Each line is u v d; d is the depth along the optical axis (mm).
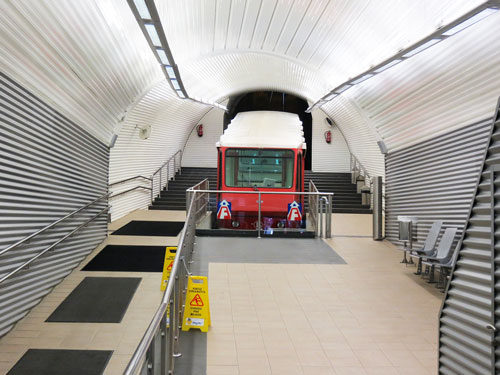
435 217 8055
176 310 4629
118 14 7133
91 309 6172
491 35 5723
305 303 6191
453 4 5684
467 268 3520
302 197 10711
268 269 7715
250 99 22688
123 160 13578
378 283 7113
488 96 6453
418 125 8867
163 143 17312
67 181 7797
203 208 11430
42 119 6559
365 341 5039
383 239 10516
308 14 8586
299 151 10828
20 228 5832
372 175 16188
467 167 7020
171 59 8172
